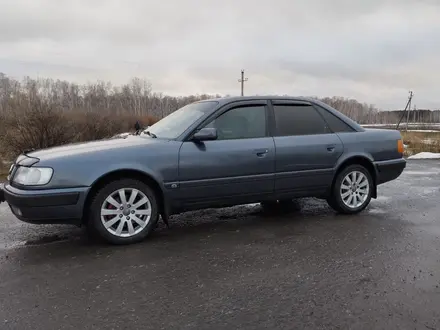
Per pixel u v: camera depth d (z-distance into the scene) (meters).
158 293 2.69
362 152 4.90
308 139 4.59
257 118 4.43
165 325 2.26
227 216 4.90
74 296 2.65
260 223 4.54
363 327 2.21
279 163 4.39
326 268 3.11
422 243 3.74
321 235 4.03
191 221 4.67
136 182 3.81
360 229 4.25
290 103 4.66
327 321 2.29
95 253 3.54
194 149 4.00
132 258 3.40
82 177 3.55
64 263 3.29
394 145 5.16
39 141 10.64
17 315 2.39
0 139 10.86
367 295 2.62
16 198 3.43
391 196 6.16
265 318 2.33
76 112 13.23
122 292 2.71
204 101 4.68
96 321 2.31
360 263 3.21
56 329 2.22
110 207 3.74
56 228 4.41
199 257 3.40
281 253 3.48
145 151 3.83
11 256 3.49
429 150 15.63
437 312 2.38
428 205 5.49
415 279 2.88
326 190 4.79
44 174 3.46
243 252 3.52
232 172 4.15
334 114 4.91
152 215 3.91
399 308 2.43
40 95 13.93
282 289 2.73
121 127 13.98
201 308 2.46
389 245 3.68
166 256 3.44
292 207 5.38
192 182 3.99
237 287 2.77
